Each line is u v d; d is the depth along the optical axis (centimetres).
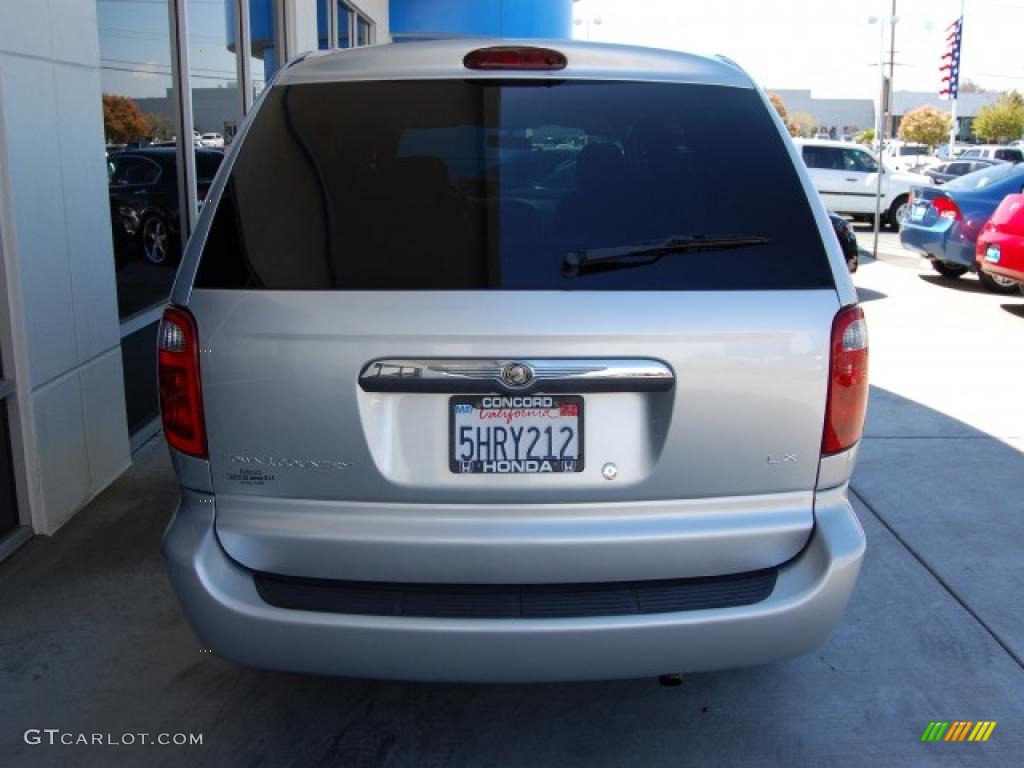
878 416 651
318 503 249
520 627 244
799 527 257
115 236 550
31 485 435
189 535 255
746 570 257
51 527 443
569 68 278
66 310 454
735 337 245
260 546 253
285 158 265
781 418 250
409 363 241
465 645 245
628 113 273
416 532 248
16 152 410
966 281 1271
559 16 1700
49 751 299
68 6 453
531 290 244
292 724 316
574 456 247
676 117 273
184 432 252
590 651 246
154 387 611
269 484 249
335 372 242
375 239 250
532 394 243
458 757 301
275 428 246
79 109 464
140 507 475
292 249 250
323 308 242
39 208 429
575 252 248
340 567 251
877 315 1017
